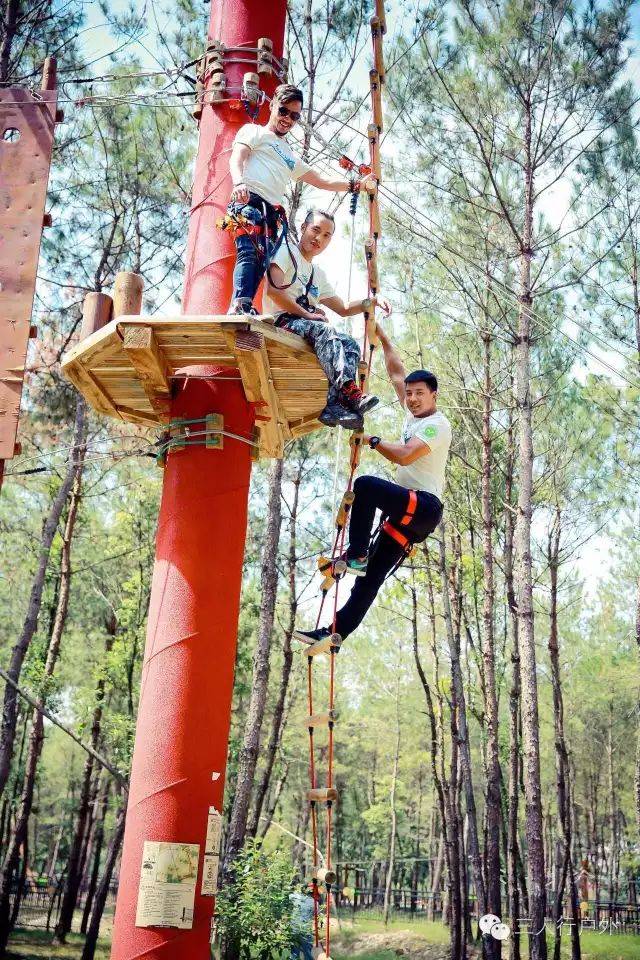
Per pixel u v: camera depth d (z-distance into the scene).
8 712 14.70
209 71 6.05
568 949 22.16
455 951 19.16
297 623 26.19
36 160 5.67
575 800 37.97
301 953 10.45
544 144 14.34
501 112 14.37
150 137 15.35
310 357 4.95
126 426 17.61
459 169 14.80
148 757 4.94
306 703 30.73
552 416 17.86
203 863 4.82
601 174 14.67
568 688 32.28
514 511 15.29
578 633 32.84
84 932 21.81
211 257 5.70
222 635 5.16
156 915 4.64
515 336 14.79
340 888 29.66
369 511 4.63
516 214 15.28
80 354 5.02
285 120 4.98
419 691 30.81
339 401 4.69
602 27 13.46
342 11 12.50
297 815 40.56
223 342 4.81
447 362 17.25
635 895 32.47
